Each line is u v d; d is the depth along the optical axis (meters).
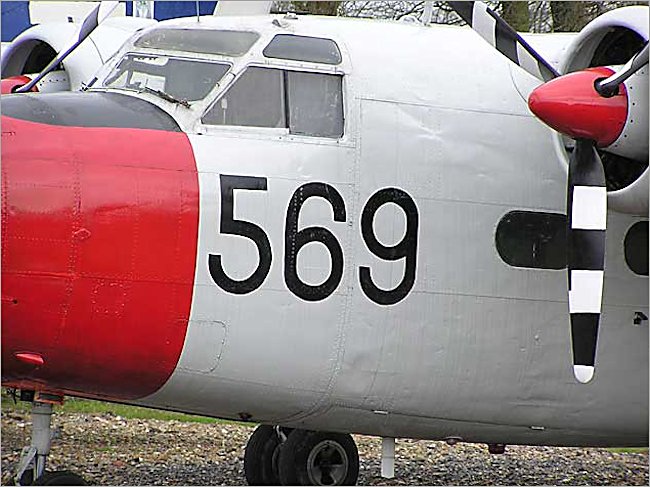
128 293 11.21
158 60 12.51
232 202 11.62
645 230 13.48
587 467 20.41
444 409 12.97
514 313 12.88
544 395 13.21
